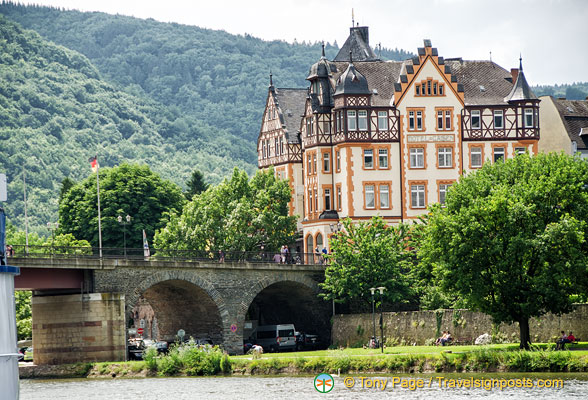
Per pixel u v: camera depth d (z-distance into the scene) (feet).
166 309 393.09
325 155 440.04
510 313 285.64
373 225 386.52
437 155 437.58
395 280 371.15
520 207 282.15
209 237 426.10
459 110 440.04
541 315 290.35
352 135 428.97
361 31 512.22
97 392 272.92
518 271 280.31
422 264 361.92
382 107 432.66
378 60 499.51
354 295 371.35
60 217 520.01
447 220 289.53
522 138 443.73
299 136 478.18
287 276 383.45
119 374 312.71
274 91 496.23
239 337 370.32
